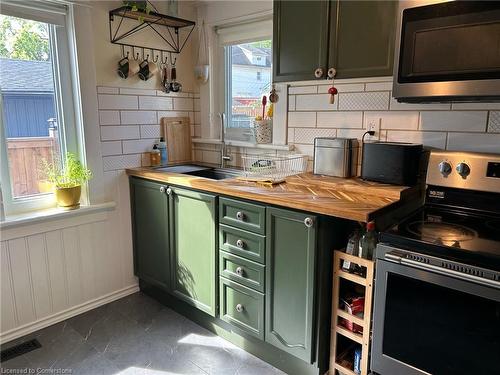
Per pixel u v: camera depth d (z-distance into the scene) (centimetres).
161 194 233
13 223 205
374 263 153
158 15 238
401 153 172
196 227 214
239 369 193
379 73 170
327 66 186
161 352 206
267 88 255
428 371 135
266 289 184
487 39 135
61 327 228
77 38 220
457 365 128
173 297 248
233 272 199
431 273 126
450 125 175
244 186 191
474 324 121
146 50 257
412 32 151
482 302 118
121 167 253
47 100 221
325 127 219
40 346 209
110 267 258
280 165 227
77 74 224
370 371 155
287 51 201
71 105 229
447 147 178
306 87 223
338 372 180
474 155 159
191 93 290
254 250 186
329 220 164
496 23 133
